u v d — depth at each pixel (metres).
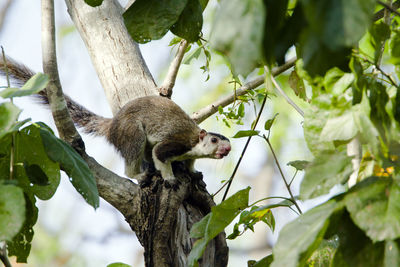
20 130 6.24
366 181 4.59
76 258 28.36
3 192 4.55
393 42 6.10
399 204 4.20
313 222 4.39
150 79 13.18
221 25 3.52
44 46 7.99
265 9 3.57
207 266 9.03
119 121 13.13
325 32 3.29
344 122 5.00
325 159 4.60
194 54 10.33
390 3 6.43
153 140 12.98
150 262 8.87
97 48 12.76
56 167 6.59
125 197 8.98
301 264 4.84
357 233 4.62
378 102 4.91
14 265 25.75
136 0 5.52
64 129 8.55
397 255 4.40
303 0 3.37
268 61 4.05
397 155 4.79
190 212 9.68
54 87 8.21
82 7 13.11
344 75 5.19
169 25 5.55
